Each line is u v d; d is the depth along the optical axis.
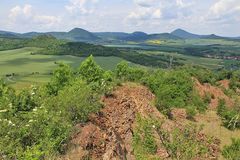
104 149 34.06
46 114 28.80
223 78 114.69
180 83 77.75
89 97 36.72
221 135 56.91
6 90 50.22
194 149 25.03
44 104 34.38
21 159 22.50
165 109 56.53
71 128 31.08
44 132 26.66
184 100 70.75
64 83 59.03
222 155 42.06
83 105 34.16
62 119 31.02
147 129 26.81
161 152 29.42
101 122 37.22
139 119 27.89
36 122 26.78
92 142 33.03
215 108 80.19
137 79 67.75
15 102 34.41
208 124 61.81
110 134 36.78
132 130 40.19
